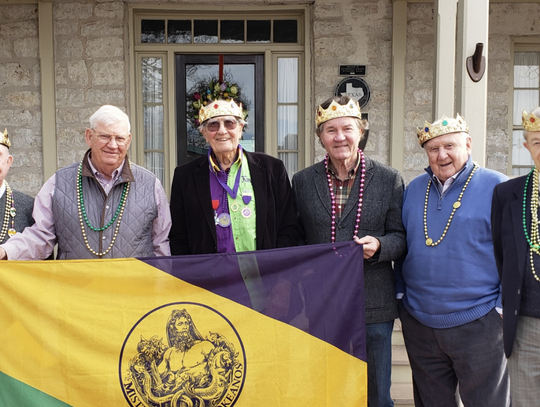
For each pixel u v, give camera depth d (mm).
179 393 2561
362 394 2650
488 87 5504
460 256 2590
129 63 5418
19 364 2465
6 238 2719
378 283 2832
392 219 2877
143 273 2562
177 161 5695
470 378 2600
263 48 5523
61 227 2697
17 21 5270
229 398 2590
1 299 2465
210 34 5555
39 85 5328
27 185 5387
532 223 2299
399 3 5273
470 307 2576
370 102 5422
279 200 2961
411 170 5473
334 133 2762
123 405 2520
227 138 2805
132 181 2748
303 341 2629
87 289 2527
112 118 2592
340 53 5371
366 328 2822
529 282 2281
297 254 2641
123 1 5277
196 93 5574
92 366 2498
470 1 3414
